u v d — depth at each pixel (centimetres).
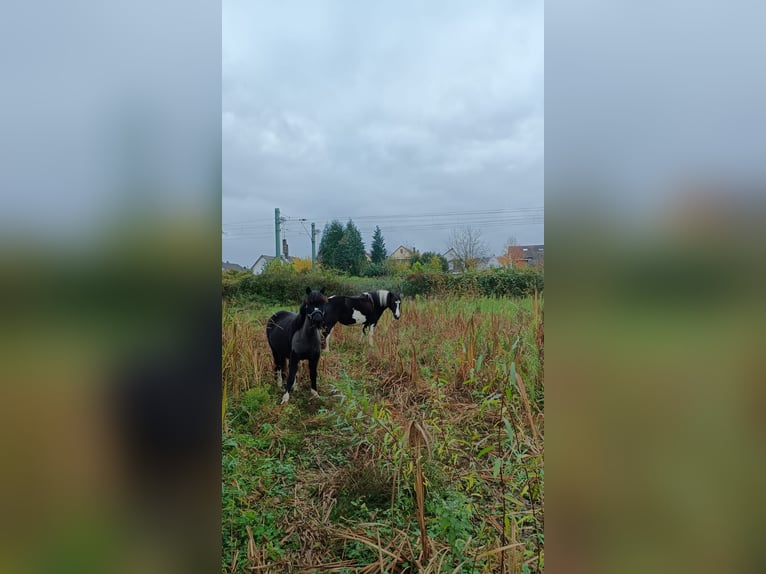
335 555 204
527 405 217
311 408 268
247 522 214
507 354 254
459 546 196
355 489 226
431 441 224
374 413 253
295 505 221
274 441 250
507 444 227
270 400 267
